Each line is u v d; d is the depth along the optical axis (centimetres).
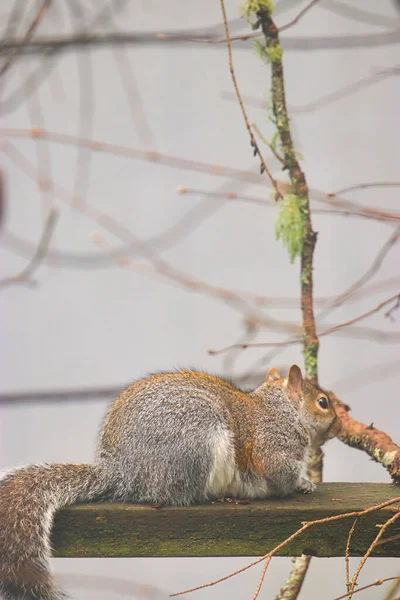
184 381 693
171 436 651
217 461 662
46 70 1176
